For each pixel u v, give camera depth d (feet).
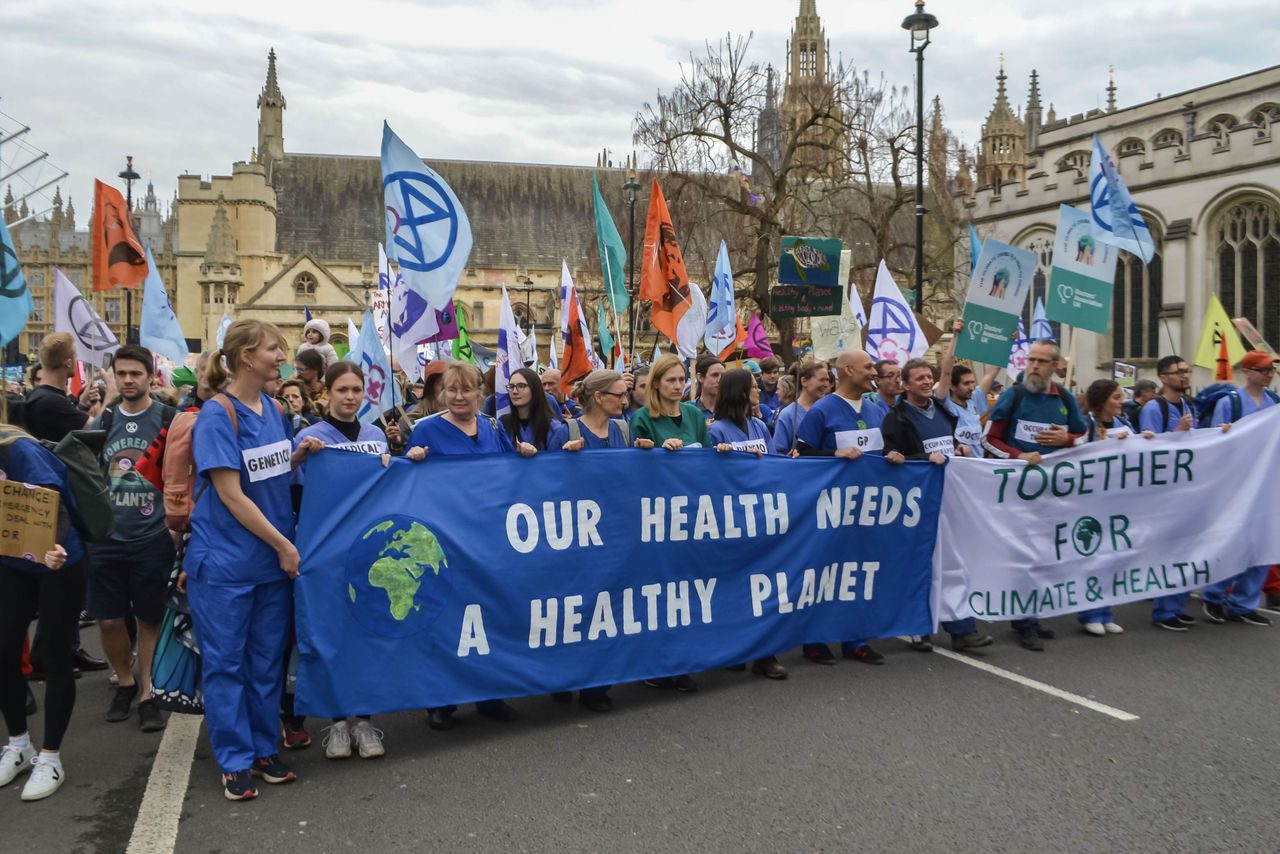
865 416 22.52
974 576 22.29
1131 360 132.46
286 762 15.76
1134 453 23.76
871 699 18.58
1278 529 25.22
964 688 19.29
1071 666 20.93
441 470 16.70
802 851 12.41
